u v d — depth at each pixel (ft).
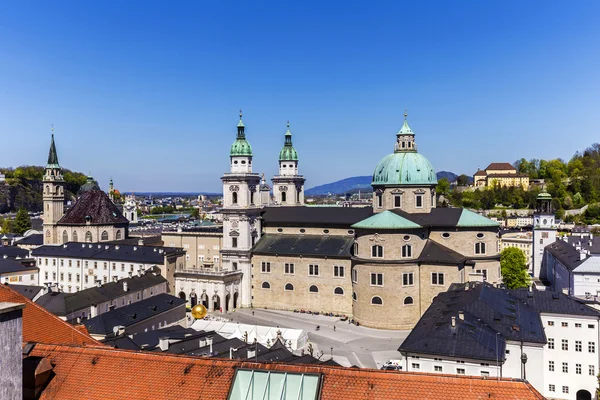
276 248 550.36
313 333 452.35
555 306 330.54
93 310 418.51
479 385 114.73
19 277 617.62
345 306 513.45
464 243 496.64
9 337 104.53
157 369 127.75
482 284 377.30
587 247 605.73
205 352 280.10
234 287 546.67
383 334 449.89
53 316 161.79
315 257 525.75
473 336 271.49
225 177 564.71
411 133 545.03
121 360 131.23
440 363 267.18
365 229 475.72
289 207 591.37
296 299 536.42
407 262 467.11
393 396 114.52
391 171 529.04
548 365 324.19
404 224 471.21
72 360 132.67
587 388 315.78
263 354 281.54
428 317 319.27
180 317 448.65
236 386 120.67
